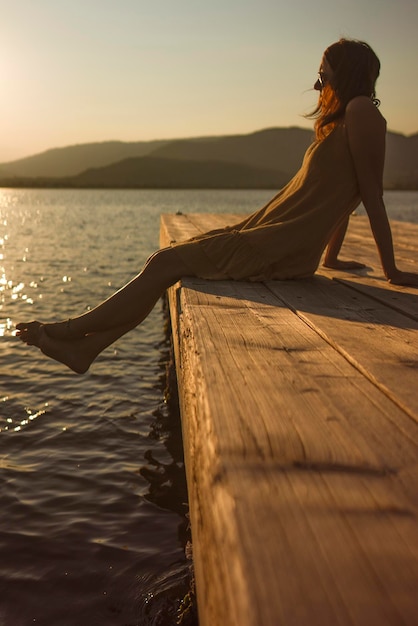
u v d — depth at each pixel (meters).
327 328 2.38
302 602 0.81
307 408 1.50
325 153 3.46
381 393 1.63
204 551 1.18
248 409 1.49
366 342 2.16
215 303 2.87
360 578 0.85
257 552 0.91
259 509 1.02
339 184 3.45
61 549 3.30
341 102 3.40
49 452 4.66
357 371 1.84
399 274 3.50
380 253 3.53
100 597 2.90
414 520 0.99
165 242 7.14
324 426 1.38
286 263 3.47
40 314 10.18
